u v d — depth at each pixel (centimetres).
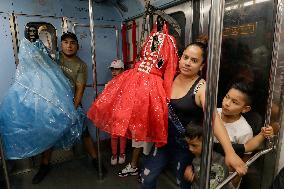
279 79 159
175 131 162
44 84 234
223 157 152
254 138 163
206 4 211
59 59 292
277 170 170
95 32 345
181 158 169
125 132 141
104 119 163
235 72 194
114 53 365
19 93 224
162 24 218
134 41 328
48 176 295
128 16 339
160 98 145
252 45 178
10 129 220
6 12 283
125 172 290
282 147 166
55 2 311
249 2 176
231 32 194
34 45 245
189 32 235
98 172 281
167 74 153
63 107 238
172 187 264
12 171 301
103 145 367
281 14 153
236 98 157
